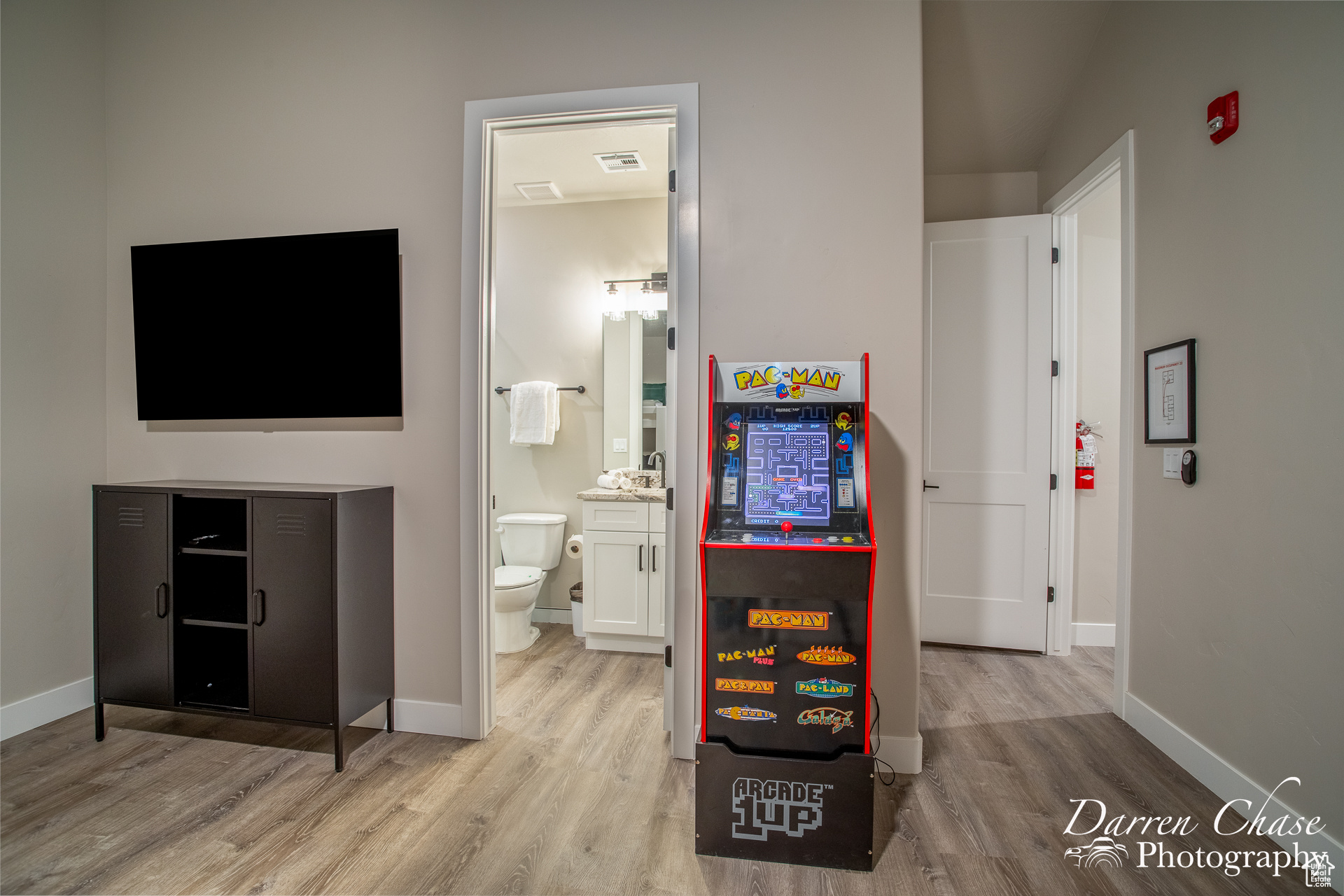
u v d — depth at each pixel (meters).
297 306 2.26
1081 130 2.73
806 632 1.54
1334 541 1.47
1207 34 1.92
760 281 2.01
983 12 2.52
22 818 1.67
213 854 1.53
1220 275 1.87
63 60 2.31
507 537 3.44
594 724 2.28
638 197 3.53
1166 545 2.11
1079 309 3.21
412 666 2.21
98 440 2.45
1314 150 1.53
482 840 1.60
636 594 3.07
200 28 2.36
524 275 3.65
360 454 2.25
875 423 1.96
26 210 2.22
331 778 1.90
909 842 1.61
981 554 3.12
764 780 1.54
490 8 2.14
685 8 2.04
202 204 2.37
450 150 2.17
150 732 2.19
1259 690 1.68
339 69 2.25
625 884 1.45
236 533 2.26
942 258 3.13
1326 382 1.50
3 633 2.16
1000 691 2.62
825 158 1.98
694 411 2.04
